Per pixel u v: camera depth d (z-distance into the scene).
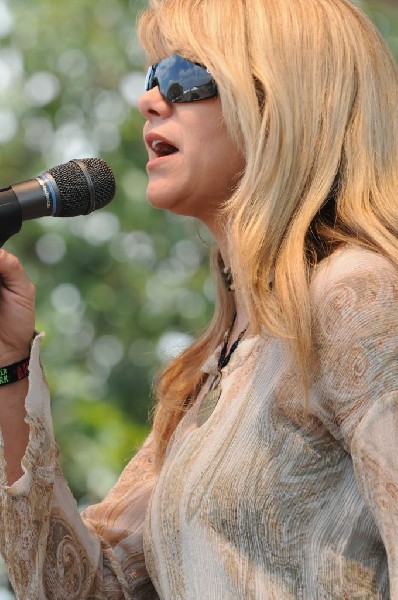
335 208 5.44
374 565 4.98
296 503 5.02
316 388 5.00
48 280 17.91
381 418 4.74
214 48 5.55
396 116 5.63
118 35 18.95
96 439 15.89
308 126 5.41
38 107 18.84
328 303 5.01
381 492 4.69
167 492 5.37
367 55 5.60
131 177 18.16
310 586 4.96
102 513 6.45
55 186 5.82
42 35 18.83
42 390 5.70
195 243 18.44
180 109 5.72
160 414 6.28
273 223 5.32
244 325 5.90
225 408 5.32
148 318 17.84
